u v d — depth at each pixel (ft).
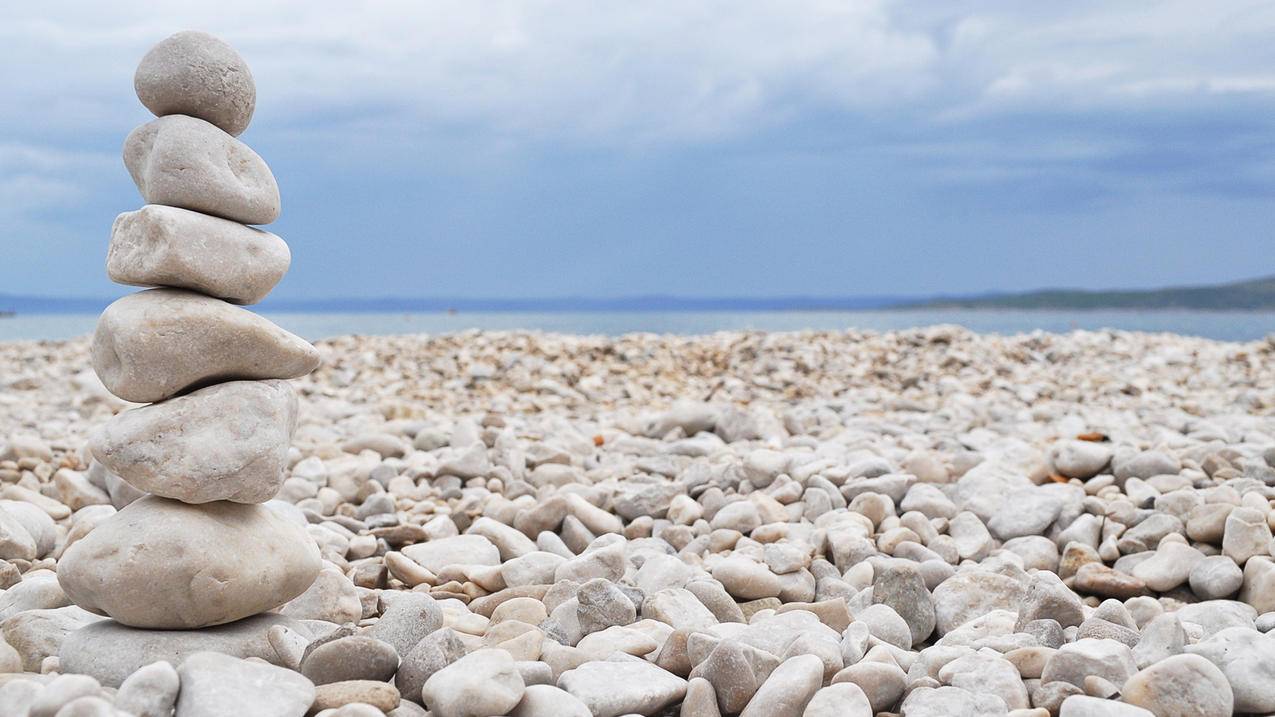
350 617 8.87
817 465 14.29
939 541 11.62
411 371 32.24
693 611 8.91
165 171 7.40
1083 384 29.63
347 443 17.79
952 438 18.97
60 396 28.66
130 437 7.20
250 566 7.47
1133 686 6.80
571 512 12.57
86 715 5.46
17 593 8.68
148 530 7.20
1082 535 11.81
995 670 7.20
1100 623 8.04
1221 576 9.86
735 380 30.89
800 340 36.09
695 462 15.43
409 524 12.80
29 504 11.61
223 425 7.39
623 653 7.68
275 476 7.58
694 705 6.87
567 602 8.74
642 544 11.93
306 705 6.34
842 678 7.13
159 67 7.60
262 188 7.82
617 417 24.48
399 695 6.76
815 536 11.69
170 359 7.29
